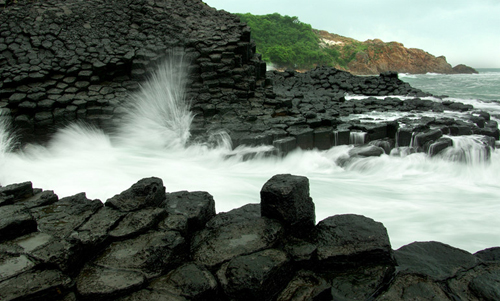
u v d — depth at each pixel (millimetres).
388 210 7820
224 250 4062
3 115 11344
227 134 11352
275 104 14148
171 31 15531
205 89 14180
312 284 3729
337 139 11750
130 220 4414
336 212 7672
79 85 13047
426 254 4336
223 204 7887
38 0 15172
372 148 11125
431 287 3600
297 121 12102
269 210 4539
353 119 13430
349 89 21500
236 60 14953
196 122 12773
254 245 4105
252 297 3457
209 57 14688
